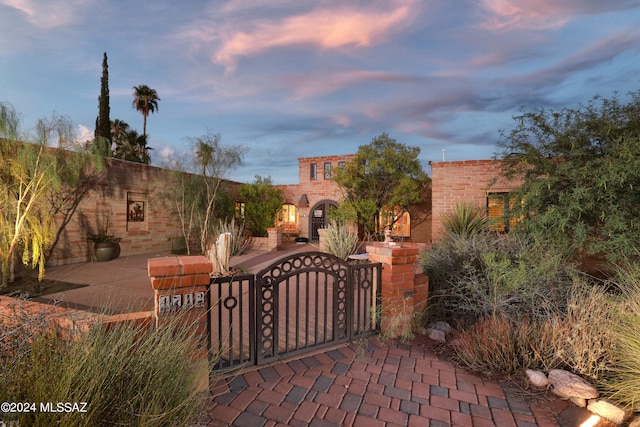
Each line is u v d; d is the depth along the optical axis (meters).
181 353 1.86
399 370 2.79
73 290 5.52
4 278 5.74
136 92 28.19
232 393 2.36
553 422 2.09
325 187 15.41
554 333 2.81
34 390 1.37
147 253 10.67
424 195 13.37
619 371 2.38
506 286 3.74
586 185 5.03
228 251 6.78
